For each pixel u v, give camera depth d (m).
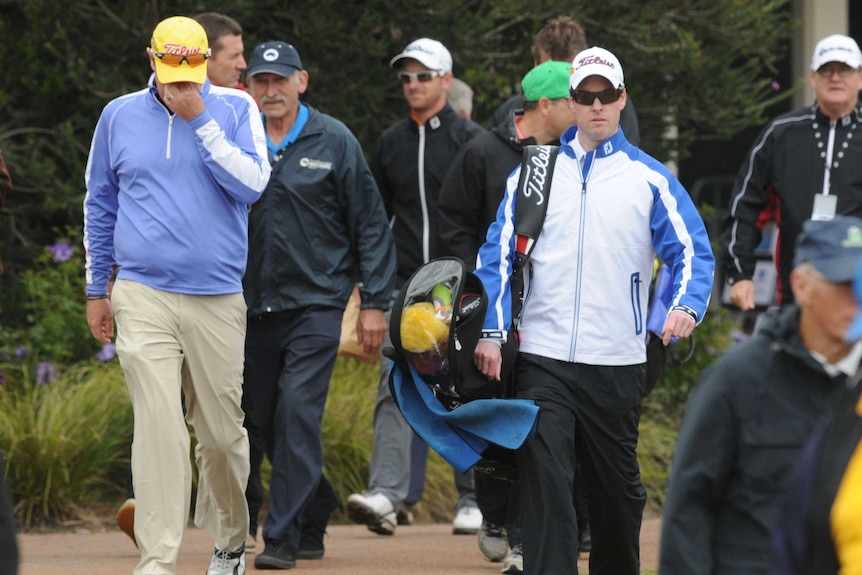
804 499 11.15
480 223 25.97
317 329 26.23
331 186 26.56
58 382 36.28
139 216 21.50
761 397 13.20
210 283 21.56
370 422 36.75
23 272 42.81
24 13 42.28
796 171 28.38
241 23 42.34
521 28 45.28
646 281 20.78
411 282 20.80
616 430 20.53
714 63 46.28
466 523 31.97
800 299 12.41
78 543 30.22
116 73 41.09
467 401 20.73
